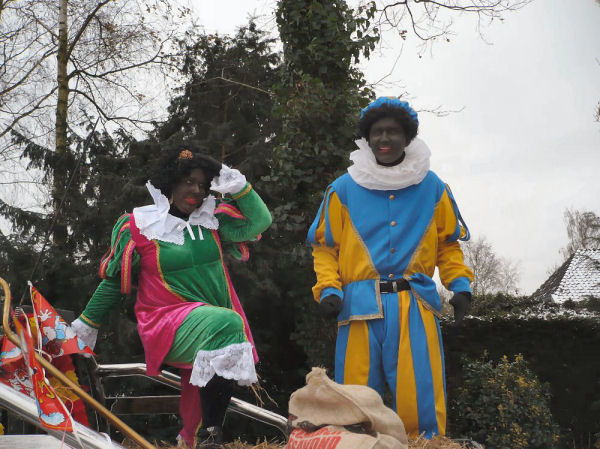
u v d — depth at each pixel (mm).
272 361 14469
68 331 5430
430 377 5879
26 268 12547
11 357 4707
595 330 17297
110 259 5891
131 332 11992
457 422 16094
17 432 5652
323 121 11953
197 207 6020
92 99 19297
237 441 5852
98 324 5941
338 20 12117
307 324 13219
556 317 17422
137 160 14422
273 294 13062
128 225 5863
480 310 18250
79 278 12500
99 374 6113
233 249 6297
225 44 16062
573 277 38938
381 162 6227
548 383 16266
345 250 6230
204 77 15992
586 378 17453
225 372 5203
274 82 15859
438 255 6434
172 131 15680
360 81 12406
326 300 6125
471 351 17219
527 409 15430
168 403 6320
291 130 12094
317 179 12133
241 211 6078
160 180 5914
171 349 5465
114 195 13602
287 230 12430
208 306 5566
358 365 6023
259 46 15922
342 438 2467
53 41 19625
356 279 6160
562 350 17500
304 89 11781
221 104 15719
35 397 3098
